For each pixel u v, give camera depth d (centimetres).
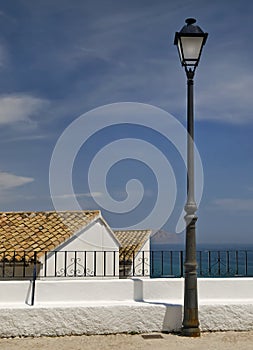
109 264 1599
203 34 921
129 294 991
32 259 1345
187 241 916
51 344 859
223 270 1071
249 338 893
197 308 912
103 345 848
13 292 967
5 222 1683
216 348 824
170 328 938
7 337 908
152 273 1077
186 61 927
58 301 972
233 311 951
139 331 933
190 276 910
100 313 931
